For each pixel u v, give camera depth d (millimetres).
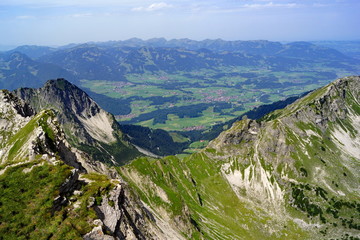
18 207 57688
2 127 138875
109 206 68312
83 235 56781
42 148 92000
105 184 71375
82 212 61062
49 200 59688
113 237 59875
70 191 65500
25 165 67312
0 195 59469
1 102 147875
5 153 104312
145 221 113188
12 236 53094
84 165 114125
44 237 53812
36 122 107188
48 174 64875
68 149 107250
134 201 121812
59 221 56938
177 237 138250
